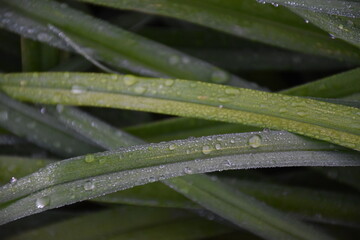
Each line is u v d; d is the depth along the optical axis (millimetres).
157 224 351
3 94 343
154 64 348
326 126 312
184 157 314
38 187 313
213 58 383
